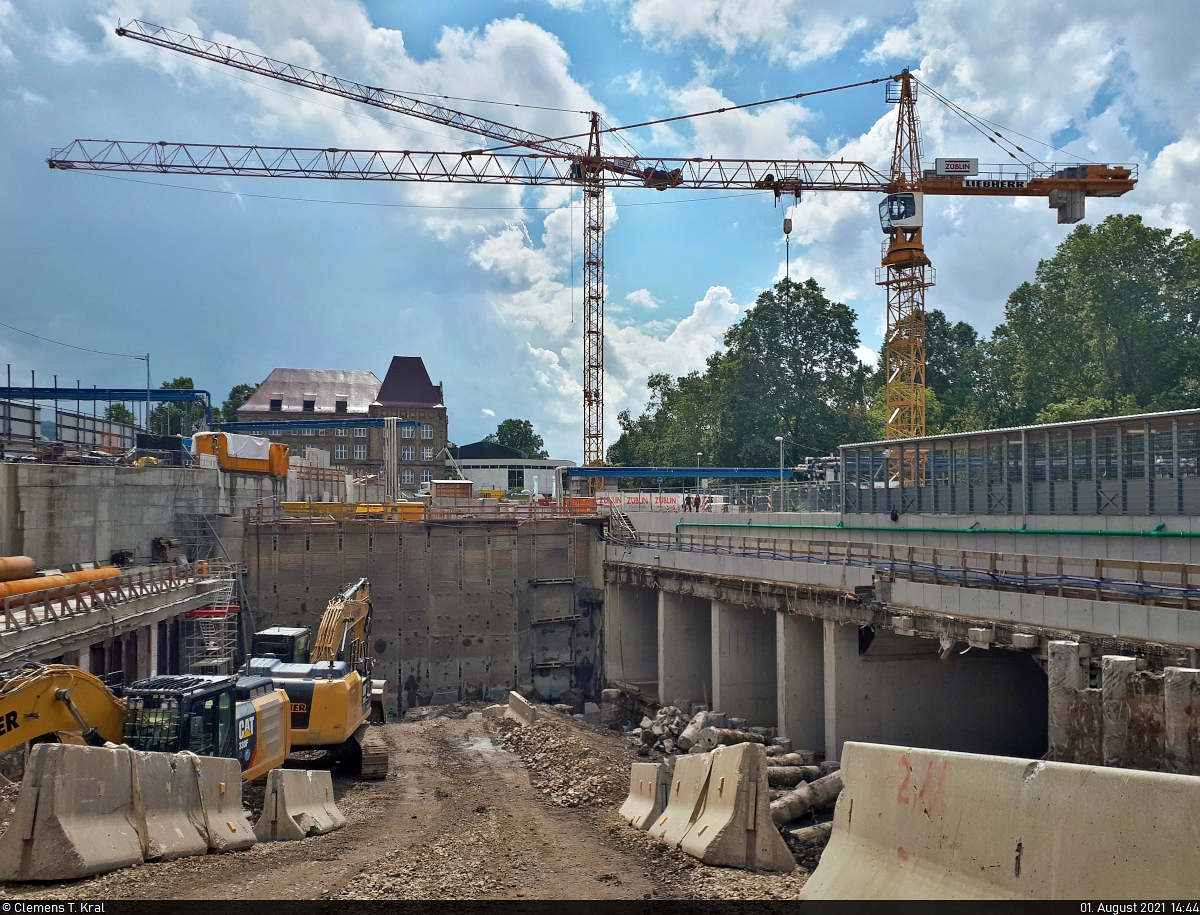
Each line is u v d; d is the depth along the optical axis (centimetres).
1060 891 761
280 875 1519
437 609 6062
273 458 6500
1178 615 2016
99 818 1450
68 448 5381
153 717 2014
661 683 5259
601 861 1614
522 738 3569
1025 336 8444
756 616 4575
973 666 3541
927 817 940
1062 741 2038
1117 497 3244
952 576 2914
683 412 12056
